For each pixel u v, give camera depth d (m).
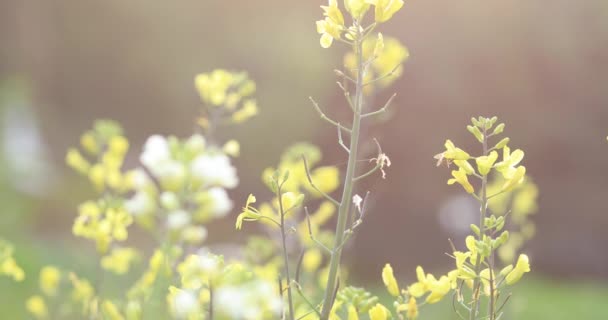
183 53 24.16
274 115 22.03
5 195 15.81
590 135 27.22
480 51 26.97
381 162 1.93
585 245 25.84
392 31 26.83
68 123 24.88
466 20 26.84
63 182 18.38
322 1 23.09
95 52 25.14
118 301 2.60
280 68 22.56
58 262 9.16
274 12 23.28
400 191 25.16
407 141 25.95
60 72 25.64
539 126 27.23
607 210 26.50
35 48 25.98
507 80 26.97
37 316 3.37
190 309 1.84
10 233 13.58
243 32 23.23
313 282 3.59
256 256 3.57
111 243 2.91
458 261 1.88
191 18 23.86
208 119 3.41
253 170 21.84
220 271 1.78
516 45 27.11
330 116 22.78
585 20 26.94
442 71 26.75
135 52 24.67
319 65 22.59
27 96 22.36
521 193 5.29
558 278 25.06
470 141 26.75
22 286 7.18
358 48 1.99
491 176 9.02
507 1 26.77
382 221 24.25
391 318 1.81
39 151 19.70
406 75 26.38
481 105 27.19
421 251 24.27
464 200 12.44
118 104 25.38
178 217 2.46
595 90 27.11
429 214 24.69
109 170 3.74
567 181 27.14
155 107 24.97
